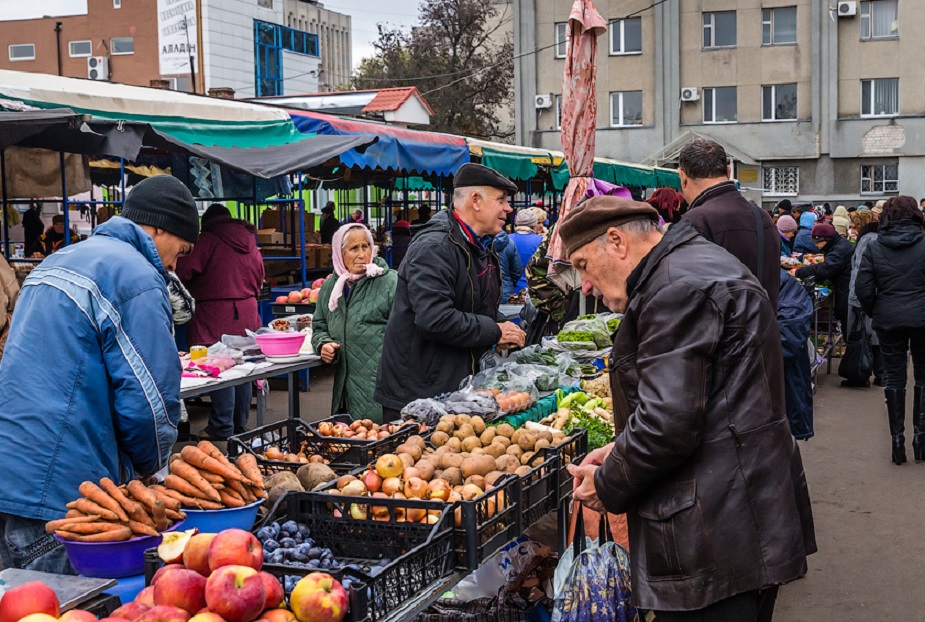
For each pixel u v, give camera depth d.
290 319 8.15
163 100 7.98
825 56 36.09
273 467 3.29
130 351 2.86
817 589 4.89
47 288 2.88
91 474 2.85
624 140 37.94
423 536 2.63
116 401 2.87
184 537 2.28
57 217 14.52
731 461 2.45
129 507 2.45
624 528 3.62
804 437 6.11
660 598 2.51
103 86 8.43
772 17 36.53
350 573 2.24
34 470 2.78
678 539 2.48
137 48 53.69
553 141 38.75
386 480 3.05
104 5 53.91
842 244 10.48
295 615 2.13
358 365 5.55
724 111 37.19
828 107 36.28
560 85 38.47
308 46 56.00
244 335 7.51
